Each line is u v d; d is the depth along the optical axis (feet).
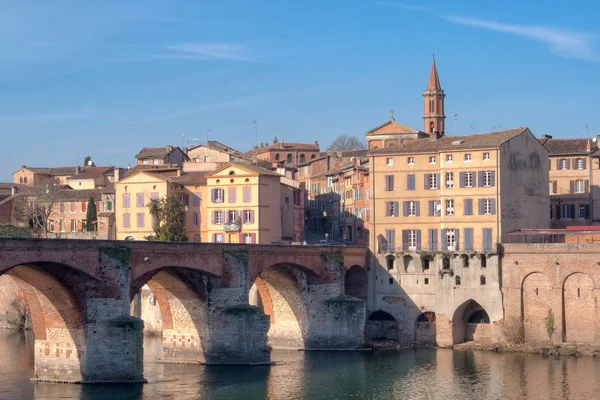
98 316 329.31
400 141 599.16
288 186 539.29
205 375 364.58
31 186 625.41
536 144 476.13
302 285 446.19
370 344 445.78
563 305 428.15
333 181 607.78
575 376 364.79
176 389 335.67
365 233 541.34
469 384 352.69
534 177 472.85
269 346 422.82
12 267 296.71
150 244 348.18
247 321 386.52
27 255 299.99
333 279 446.60
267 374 369.50
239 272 389.19
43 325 337.11
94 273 325.42
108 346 329.52
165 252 356.18
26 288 329.93
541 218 477.36
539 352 418.72
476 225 452.35
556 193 534.37
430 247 460.55
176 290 391.04
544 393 336.70
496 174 449.06
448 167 458.50
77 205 595.88
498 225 448.65
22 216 598.75
